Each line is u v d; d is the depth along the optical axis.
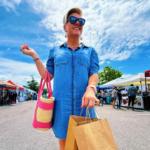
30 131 3.60
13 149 2.44
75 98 1.09
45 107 1.04
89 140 0.76
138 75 8.73
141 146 2.49
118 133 3.27
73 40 1.26
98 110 7.94
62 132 1.02
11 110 8.85
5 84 12.16
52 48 1.36
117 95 9.28
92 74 1.19
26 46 1.20
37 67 1.22
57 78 1.16
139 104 8.45
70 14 1.25
